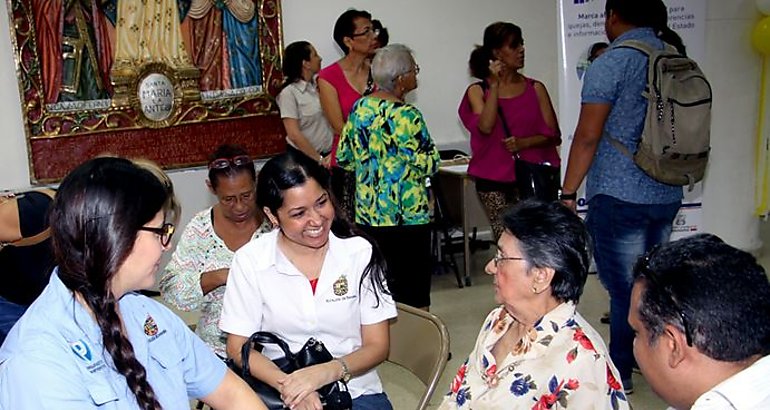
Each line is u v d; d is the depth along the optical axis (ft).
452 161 16.11
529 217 4.92
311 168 5.93
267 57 16.26
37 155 14.82
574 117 13.84
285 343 6.07
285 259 6.16
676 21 13.83
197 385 4.62
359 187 10.61
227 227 7.63
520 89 13.32
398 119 10.06
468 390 5.25
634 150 8.87
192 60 15.71
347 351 6.33
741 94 15.57
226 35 15.89
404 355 6.62
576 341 4.77
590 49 13.65
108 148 15.30
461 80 18.02
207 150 16.10
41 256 6.53
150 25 15.25
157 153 15.69
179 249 7.66
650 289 3.43
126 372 3.79
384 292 6.34
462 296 14.70
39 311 3.75
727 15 15.11
